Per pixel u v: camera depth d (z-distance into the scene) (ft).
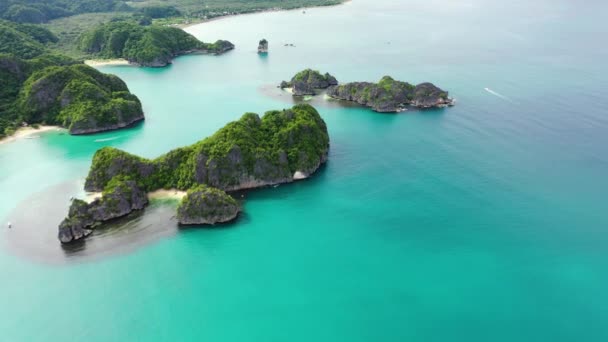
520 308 304.71
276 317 304.30
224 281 335.88
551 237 369.50
